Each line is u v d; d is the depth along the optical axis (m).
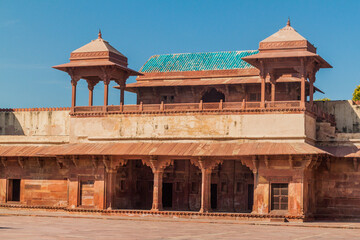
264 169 37.69
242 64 47.56
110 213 40.06
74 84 43.22
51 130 48.00
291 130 38.09
